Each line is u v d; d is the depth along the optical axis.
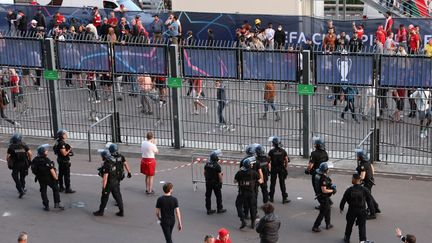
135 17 40.16
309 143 27.39
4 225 22.08
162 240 20.86
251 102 27.58
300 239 20.77
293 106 27.62
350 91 27.42
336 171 26.03
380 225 21.59
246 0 43.62
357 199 19.80
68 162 24.34
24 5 43.78
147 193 24.39
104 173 22.22
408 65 25.23
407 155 26.94
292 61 26.45
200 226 21.83
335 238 20.81
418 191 24.20
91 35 36.75
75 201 23.97
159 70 28.02
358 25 38.38
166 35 40.50
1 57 29.89
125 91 29.67
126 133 29.27
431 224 21.59
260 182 21.61
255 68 26.95
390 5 41.88
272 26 39.72
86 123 30.56
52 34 39.72
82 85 30.94
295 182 25.23
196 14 41.00
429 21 37.47
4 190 25.02
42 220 22.45
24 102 31.08
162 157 28.09
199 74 27.67
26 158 24.12
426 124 26.94
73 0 47.53
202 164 27.25
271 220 18.62
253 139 28.38
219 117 28.53
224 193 24.55
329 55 26.00
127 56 28.25
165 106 29.48
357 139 27.19
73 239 21.00
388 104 27.28
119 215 22.67
